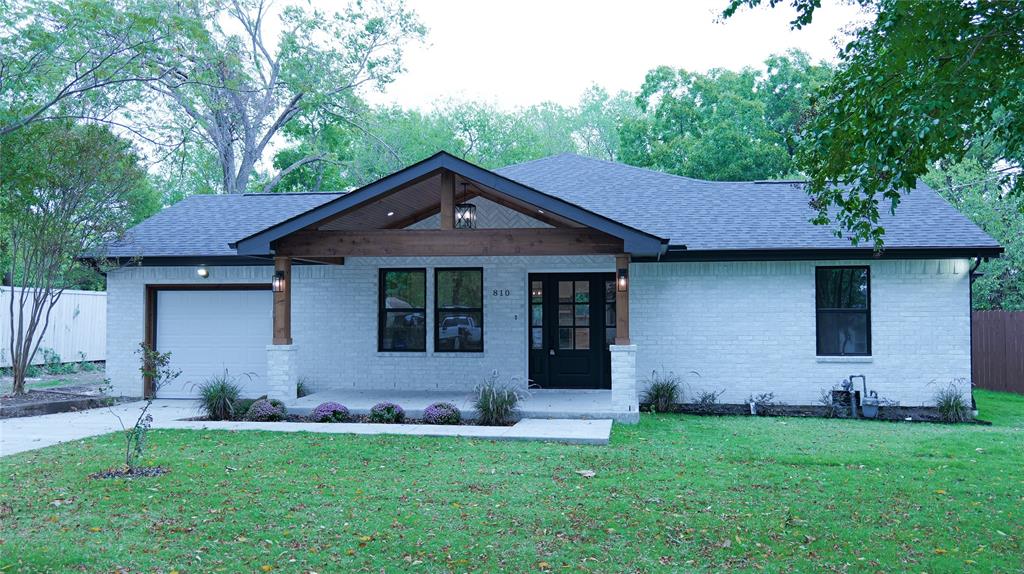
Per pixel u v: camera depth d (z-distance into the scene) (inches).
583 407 505.4
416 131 1652.3
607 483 320.8
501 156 1742.1
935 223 577.9
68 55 736.3
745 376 575.2
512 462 358.6
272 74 1309.1
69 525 251.4
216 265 624.7
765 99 1331.2
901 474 347.3
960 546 247.0
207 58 927.0
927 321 557.9
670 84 1320.1
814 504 293.6
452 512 274.7
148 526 251.9
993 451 406.0
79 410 557.9
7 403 540.7
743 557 235.5
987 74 258.5
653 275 587.2
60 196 614.9
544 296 616.1
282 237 501.0
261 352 634.2
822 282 575.8
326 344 623.8
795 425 500.7
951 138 266.7
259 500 285.0
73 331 953.5
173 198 1737.2
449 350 617.3
